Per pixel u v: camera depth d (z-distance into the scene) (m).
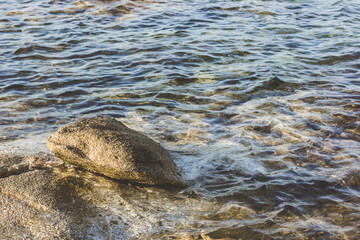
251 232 3.97
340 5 14.96
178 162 5.36
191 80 8.61
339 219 4.19
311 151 5.61
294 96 7.62
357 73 8.77
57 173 4.96
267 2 15.70
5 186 4.60
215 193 4.69
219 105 7.36
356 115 6.67
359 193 4.66
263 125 6.46
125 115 7.04
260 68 9.13
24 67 9.44
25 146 5.79
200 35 11.80
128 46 10.88
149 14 14.20
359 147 5.69
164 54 10.21
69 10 14.76
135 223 4.10
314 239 3.88
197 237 3.89
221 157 5.50
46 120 6.86
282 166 5.26
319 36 11.53
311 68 9.12
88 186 4.73
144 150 4.79
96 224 4.05
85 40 11.48
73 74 9.00
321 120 6.55
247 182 4.90
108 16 14.01
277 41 11.16
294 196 4.62
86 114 7.11
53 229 3.91
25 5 15.56
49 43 11.22
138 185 4.80
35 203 4.32
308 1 15.87
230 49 10.54
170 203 4.47
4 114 7.04
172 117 6.91
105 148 4.75
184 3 15.70
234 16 13.84
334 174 5.04
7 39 11.56
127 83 8.51
